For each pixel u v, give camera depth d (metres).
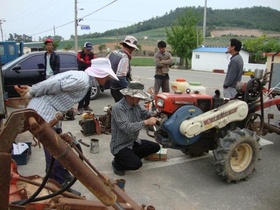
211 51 33.53
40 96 2.90
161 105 3.91
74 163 1.32
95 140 4.81
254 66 27.94
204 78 19.77
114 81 5.64
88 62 7.57
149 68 29.02
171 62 7.68
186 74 23.72
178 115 3.70
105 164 4.42
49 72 6.91
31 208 1.97
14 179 2.25
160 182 3.92
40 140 1.25
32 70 8.34
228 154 3.73
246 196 3.62
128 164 3.89
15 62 8.23
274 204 3.45
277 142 5.66
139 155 4.24
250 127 4.41
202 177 4.10
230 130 4.14
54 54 6.88
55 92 2.83
